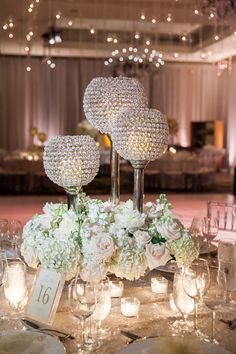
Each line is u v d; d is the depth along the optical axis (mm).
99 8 8789
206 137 15031
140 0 8211
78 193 2002
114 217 1739
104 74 14109
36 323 1636
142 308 1795
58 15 8359
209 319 1693
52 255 1615
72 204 2006
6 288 1729
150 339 1417
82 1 8359
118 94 2125
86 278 1621
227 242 2057
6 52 13625
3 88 14172
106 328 1616
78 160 1901
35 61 14273
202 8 7203
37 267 1757
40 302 1658
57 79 14477
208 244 2561
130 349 1364
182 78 15414
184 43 12727
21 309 1757
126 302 1706
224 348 1482
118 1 8312
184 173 10812
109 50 12531
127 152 1912
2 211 7371
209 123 14961
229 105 15352
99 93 2133
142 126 1856
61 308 1768
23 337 1430
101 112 2148
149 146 1882
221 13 7191
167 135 1941
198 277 1605
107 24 10812
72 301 1492
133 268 1654
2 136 14305
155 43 12398
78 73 14547
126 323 1659
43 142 12602
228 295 1795
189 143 15602
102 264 1618
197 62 15148
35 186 10195
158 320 1687
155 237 1715
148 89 15203
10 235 2564
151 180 10828
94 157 1953
